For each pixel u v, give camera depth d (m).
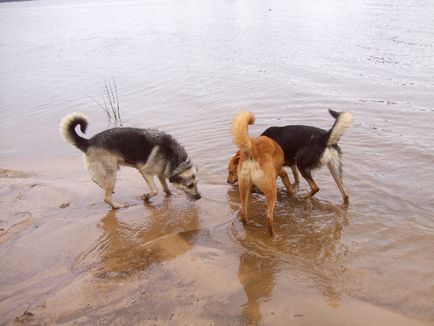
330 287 1.75
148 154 2.71
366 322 1.51
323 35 8.00
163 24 12.57
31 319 1.64
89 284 1.85
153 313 1.63
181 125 4.26
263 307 1.63
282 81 5.46
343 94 4.72
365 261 1.93
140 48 8.96
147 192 2.98
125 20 14.98
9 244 2.28
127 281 1.86
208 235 2.29
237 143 2.22
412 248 1.99
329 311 1.58
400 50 6.36
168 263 1.98
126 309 1.67
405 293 1.68
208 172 3.17
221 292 1.74
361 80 5.17
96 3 26.92
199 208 2.63
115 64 7.64
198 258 2.01
